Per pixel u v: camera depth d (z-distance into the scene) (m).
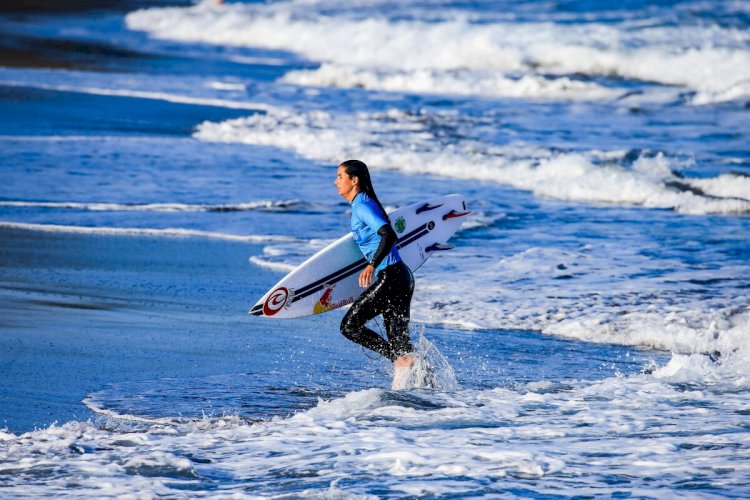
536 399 22.61
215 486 15.46
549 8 163.88
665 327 31.45
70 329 31.11
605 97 104.12
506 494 14.47
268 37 167.38
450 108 97.38
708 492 14.30
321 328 32.69
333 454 17.41
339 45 153.62
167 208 54.38
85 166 66.06
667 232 48.97
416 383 24.97
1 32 170.50
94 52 151.12
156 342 29.94
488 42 132.00
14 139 76.38
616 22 142.75
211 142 78.75
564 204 57.78
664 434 18.66
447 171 67.44
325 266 26.92
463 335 31.84
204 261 42.72
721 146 73.06
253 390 24.94
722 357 28.14
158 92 108.19
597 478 15.30
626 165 66.75
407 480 15.39
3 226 49.19
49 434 20.08
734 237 47.34
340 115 92.12
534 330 32.53
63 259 42.50
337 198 57.78
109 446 18.59
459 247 46.12
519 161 68.44
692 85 111.06
